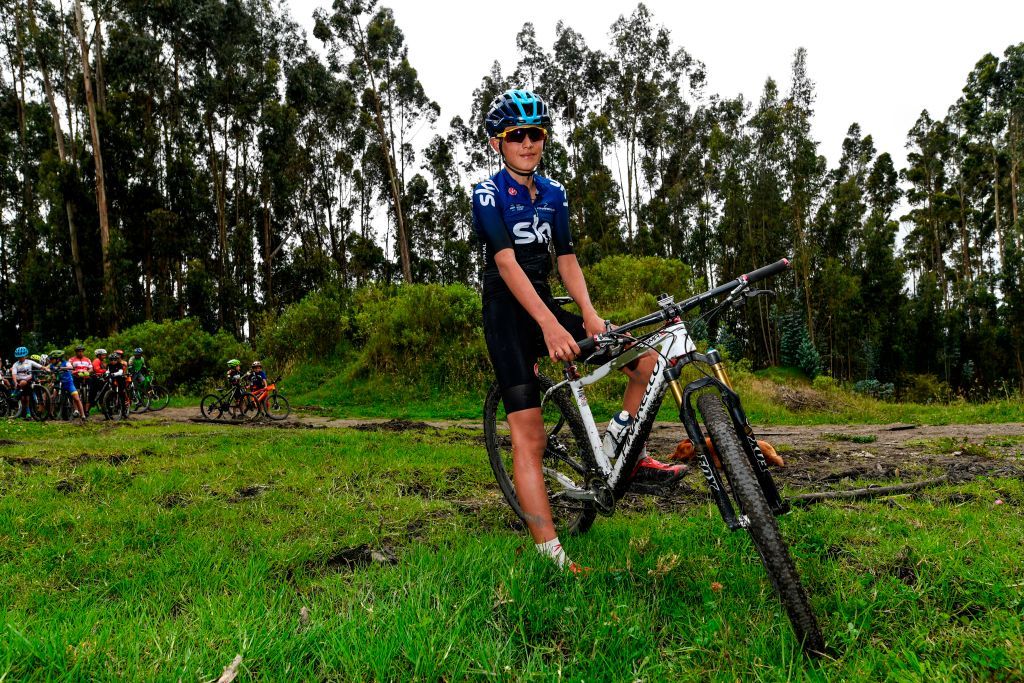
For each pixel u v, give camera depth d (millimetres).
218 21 37250
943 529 2969
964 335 40656
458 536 3064
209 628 2072
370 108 45625
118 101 33719
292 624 2078
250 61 40156
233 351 21250
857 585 2281
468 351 15398
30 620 2123
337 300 20109
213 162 40219
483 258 2979
